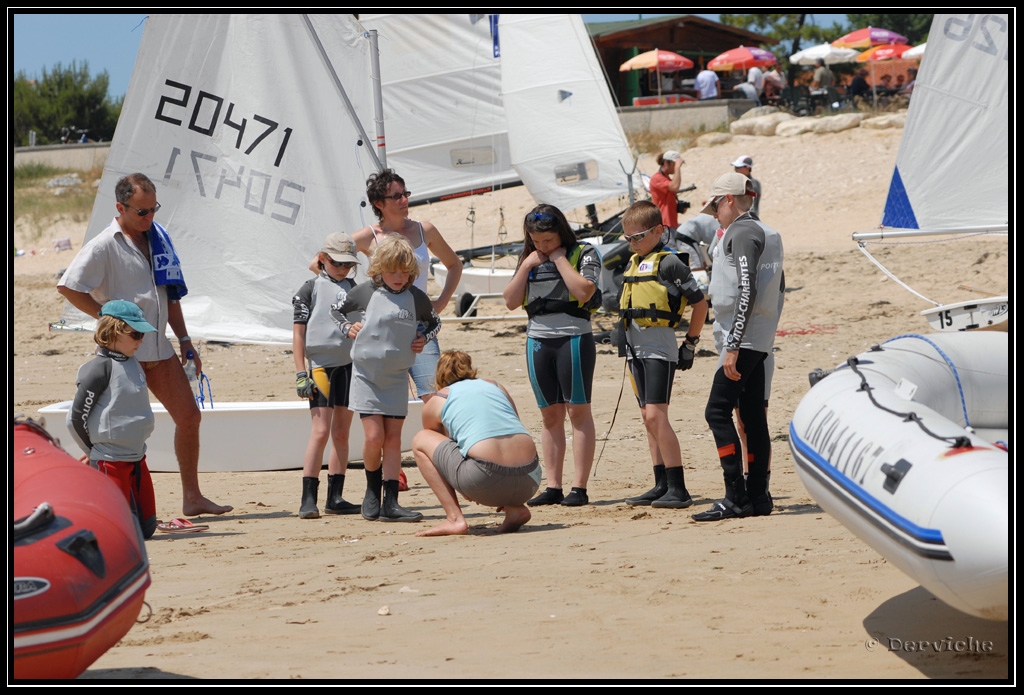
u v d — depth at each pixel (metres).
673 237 29.19
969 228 32.81
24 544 9.73
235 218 29.48
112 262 19.52
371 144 29.61
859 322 44.59
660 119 96.19
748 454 18.81
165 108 28.89
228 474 25.55
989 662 10.99
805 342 41.31
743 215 18.28
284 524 19.86
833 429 12.11
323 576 15.40
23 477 11.12
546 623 12.70
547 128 53.56
